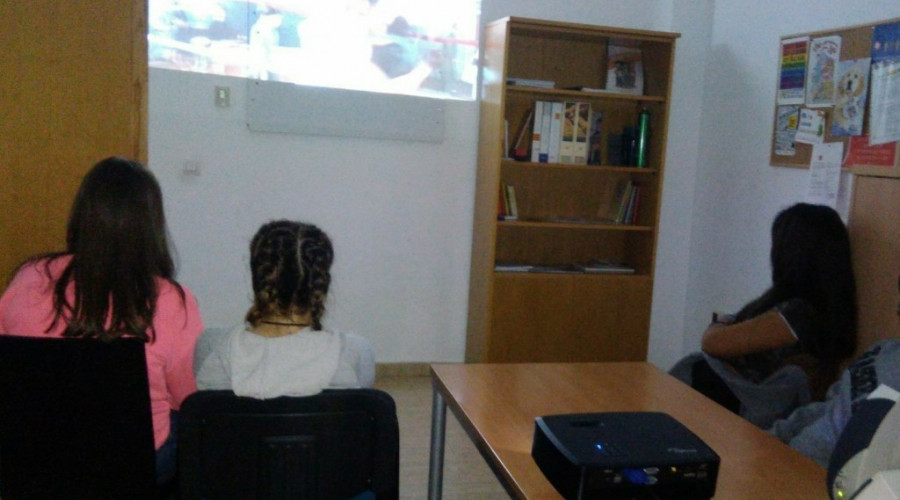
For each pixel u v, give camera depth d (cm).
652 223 362
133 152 223
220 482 128
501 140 337
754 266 340
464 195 377
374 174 364
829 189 292
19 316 149
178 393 160
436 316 386
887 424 93
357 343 148
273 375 130
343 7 352
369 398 130
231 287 355
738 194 352
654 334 399
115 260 145
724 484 133
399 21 360
